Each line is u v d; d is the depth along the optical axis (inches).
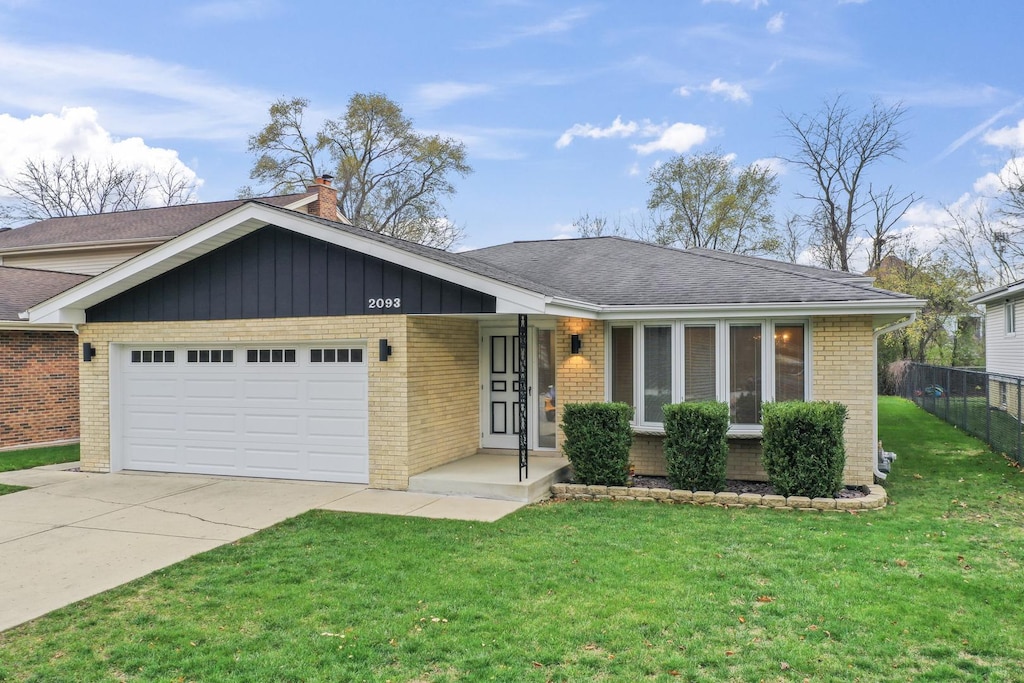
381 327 400.8
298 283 420.5
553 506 358.3
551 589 231.6
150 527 319.3
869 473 391.5
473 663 179.6
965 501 362.3
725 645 188.9
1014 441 510.0
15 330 611.2
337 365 420.2
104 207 1599.4
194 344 451.2
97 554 278.5
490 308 376.8
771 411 361.1
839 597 220.8
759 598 221.5
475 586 234.7
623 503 365.4
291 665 179.6
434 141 1467.8
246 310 431.8
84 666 181.6
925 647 186.1
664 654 183.9
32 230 1021.2
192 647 191.8
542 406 485.1
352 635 197.0
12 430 608.4
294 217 401.1
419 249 438.6
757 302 394.3
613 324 446.3
